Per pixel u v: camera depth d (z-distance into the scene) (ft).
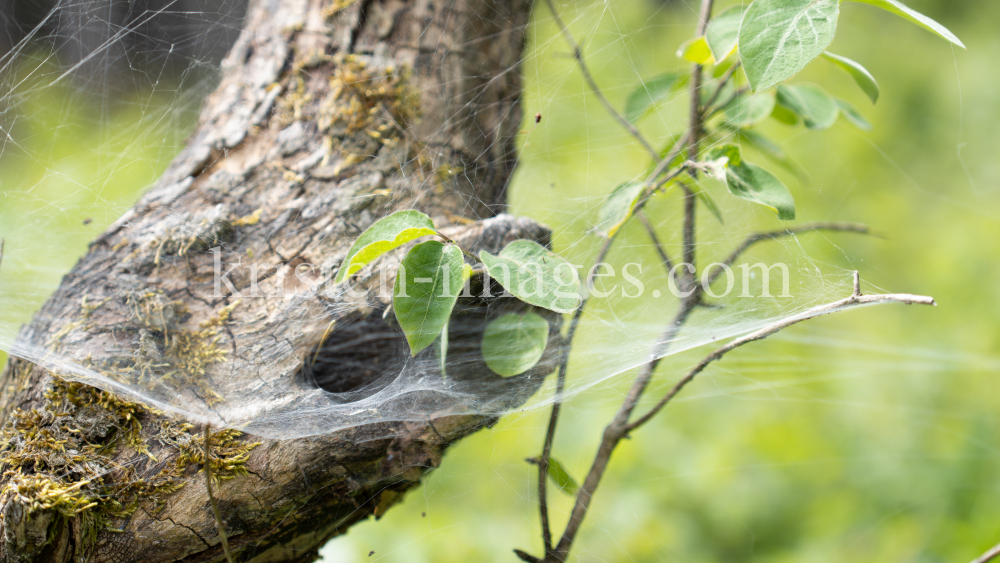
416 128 4.63
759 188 3.96
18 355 3.82
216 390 3.83
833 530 8.93
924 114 15.75
